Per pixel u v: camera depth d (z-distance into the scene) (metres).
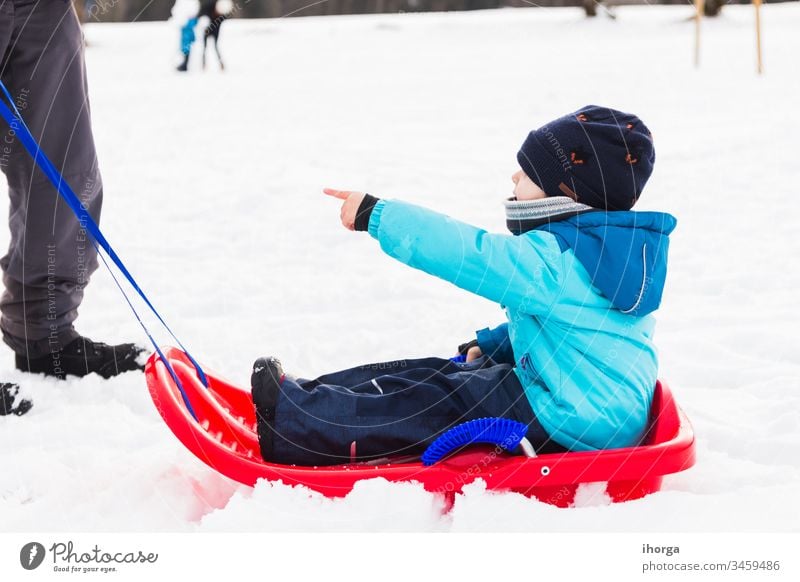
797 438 2.00
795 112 6.40
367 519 1.63
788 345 2.62
